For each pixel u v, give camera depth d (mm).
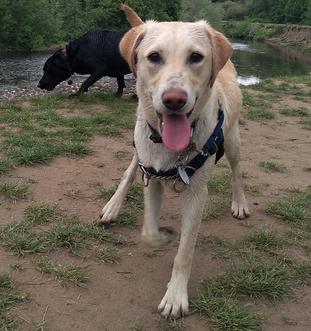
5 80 3689
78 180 1247
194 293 820
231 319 749
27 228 975
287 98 2836
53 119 1871
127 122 1893
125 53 812
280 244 1010
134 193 1177
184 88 679
